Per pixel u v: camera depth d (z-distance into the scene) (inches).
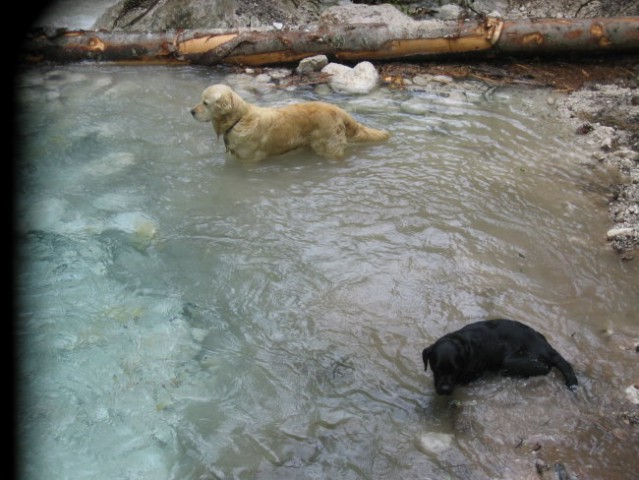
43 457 89.1
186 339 108.3
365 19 205.0
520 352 98.9
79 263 123.9
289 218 136.4
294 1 222.7
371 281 119.6
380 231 132.4
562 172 151.3
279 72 196.1
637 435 91.2
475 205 139.7
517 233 131.6
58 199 140.4
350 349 105.9
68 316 112.3
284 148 155.1
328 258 125.3
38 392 98.2
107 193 143.2
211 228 133.6
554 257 125.3
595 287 118.1
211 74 195.8
